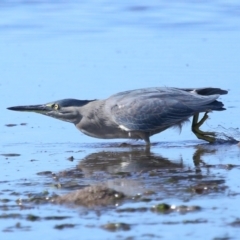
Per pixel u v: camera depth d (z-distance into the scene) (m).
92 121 14.87
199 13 28.41
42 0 30.42
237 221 9.73
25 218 10.08
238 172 12.31
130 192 11.15
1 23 26.62
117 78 19.52
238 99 17.55
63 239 9.32
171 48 22.81
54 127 16.31
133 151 14.35
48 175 12.48
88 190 10.95
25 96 18.11
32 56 22.11
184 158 13.61
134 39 24.30
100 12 28.77
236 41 23.58
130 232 9.43
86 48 23.05
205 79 19.16
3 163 13.38
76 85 18.95
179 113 14.48
